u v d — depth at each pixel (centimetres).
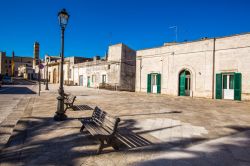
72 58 4866
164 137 705
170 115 1096
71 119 942
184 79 2452
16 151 568
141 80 2934
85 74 4316
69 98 1303
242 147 622
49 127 802
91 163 495
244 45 1983
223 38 2127
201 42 2288
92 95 2238
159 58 2708
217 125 890
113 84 3462
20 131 750
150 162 504
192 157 541
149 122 913
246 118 1061
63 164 489
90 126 651
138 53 2977
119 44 3388
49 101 1605
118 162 502
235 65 2041
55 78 5803
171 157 538
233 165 499
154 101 1767
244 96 1980
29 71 8181
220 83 2138
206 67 2242
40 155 539
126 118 991
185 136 720
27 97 1916
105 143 621
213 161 518
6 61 10031
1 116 1026
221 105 1612
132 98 1986
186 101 1855
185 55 2430
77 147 594
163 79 2658
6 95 2109
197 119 1009
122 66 3369
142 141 658
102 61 3769
